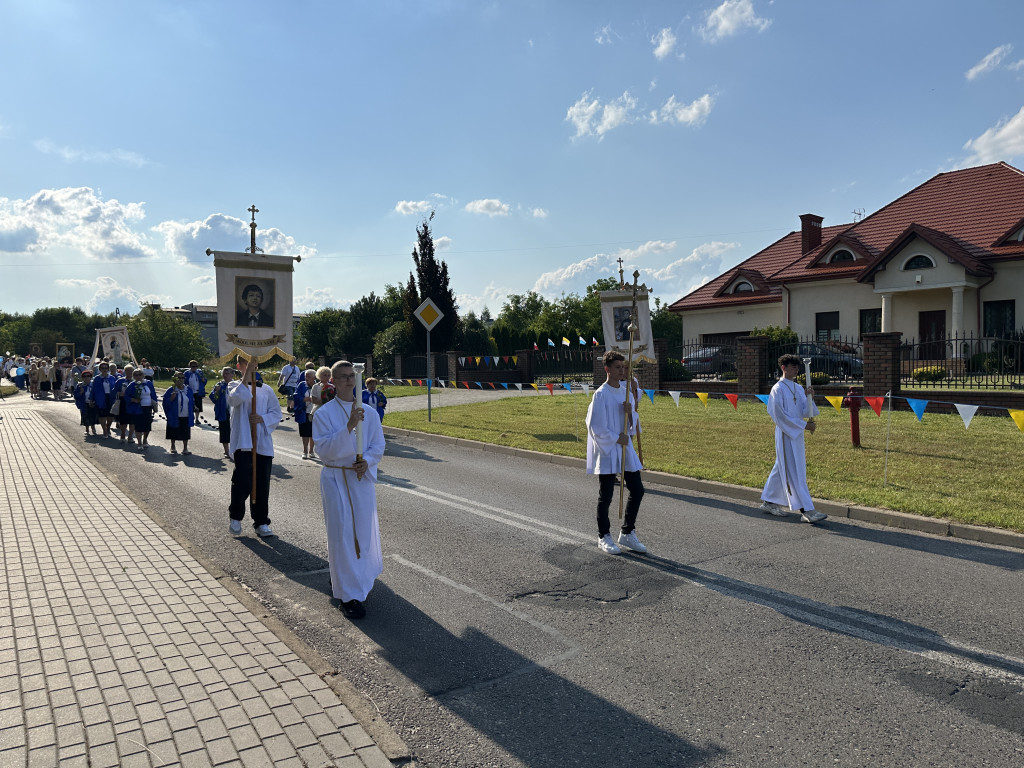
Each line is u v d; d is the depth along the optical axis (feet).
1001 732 11.02
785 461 24.84
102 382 52.29
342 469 16.24
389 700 12.23
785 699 12.15
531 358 108.88
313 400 38.93
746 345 62.54
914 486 27.73
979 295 81.51
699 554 20.63
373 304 157.58
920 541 21.93
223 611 15.66
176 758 9.82
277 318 26.81
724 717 11.59
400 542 22.12
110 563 19.22
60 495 28.91
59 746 10.05
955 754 10.43
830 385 56.70
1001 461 32.12
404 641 14.73
